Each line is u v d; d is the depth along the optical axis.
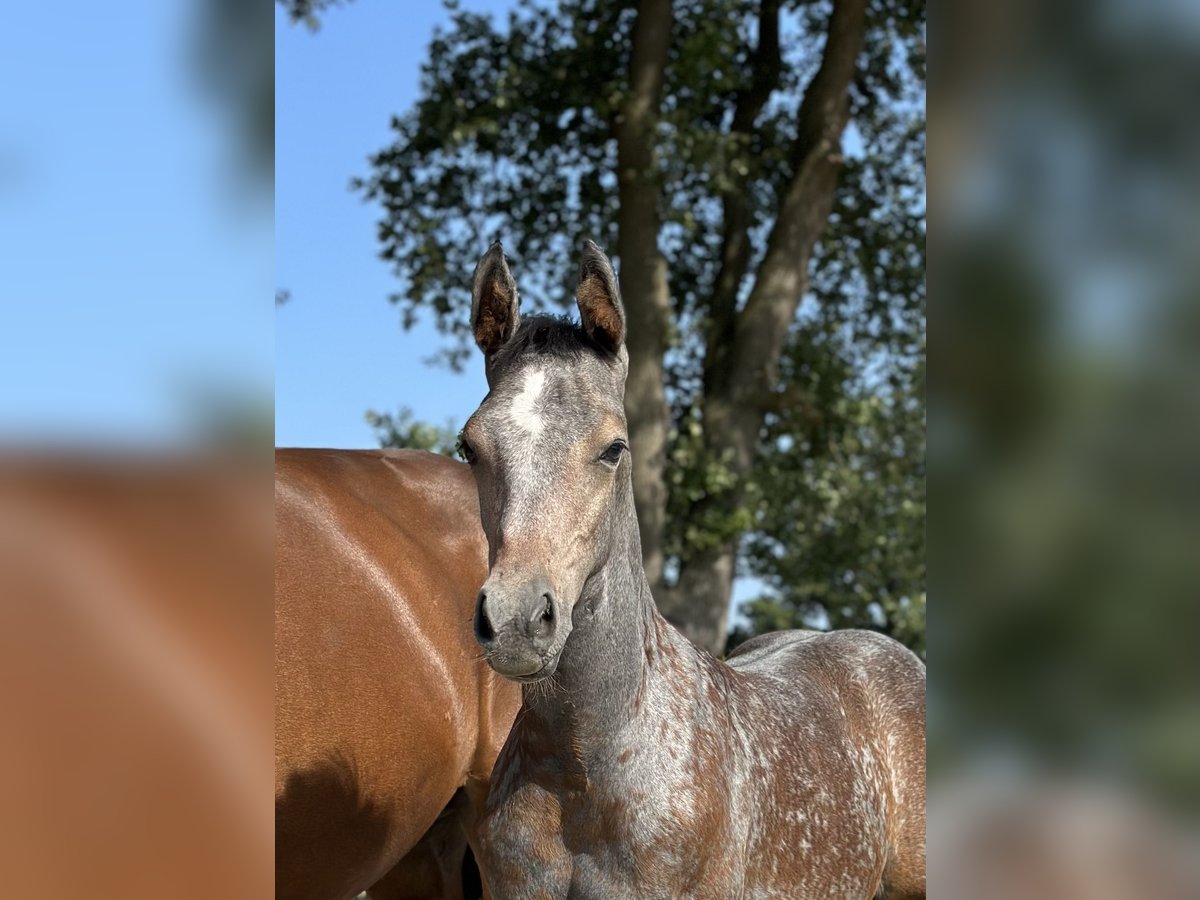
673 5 10.66
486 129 10.10
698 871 2.75
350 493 3.66
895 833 3.78
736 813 2.89
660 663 2.91
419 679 3.51
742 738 3.07
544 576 2.30
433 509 3.91
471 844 3.96
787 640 4.34
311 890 3.28
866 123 12.21
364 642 3.36
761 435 11.91
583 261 2.70
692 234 11.63
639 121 9.90
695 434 10.34
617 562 2.68
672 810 2.71
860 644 4.25
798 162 10.85
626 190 9.99
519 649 2.27
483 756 3.80
